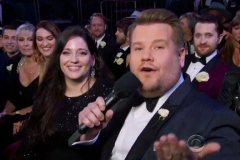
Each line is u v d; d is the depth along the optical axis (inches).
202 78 112.0
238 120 49.6
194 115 51.2
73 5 287.3
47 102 87.3
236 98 78.4
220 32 120.6
